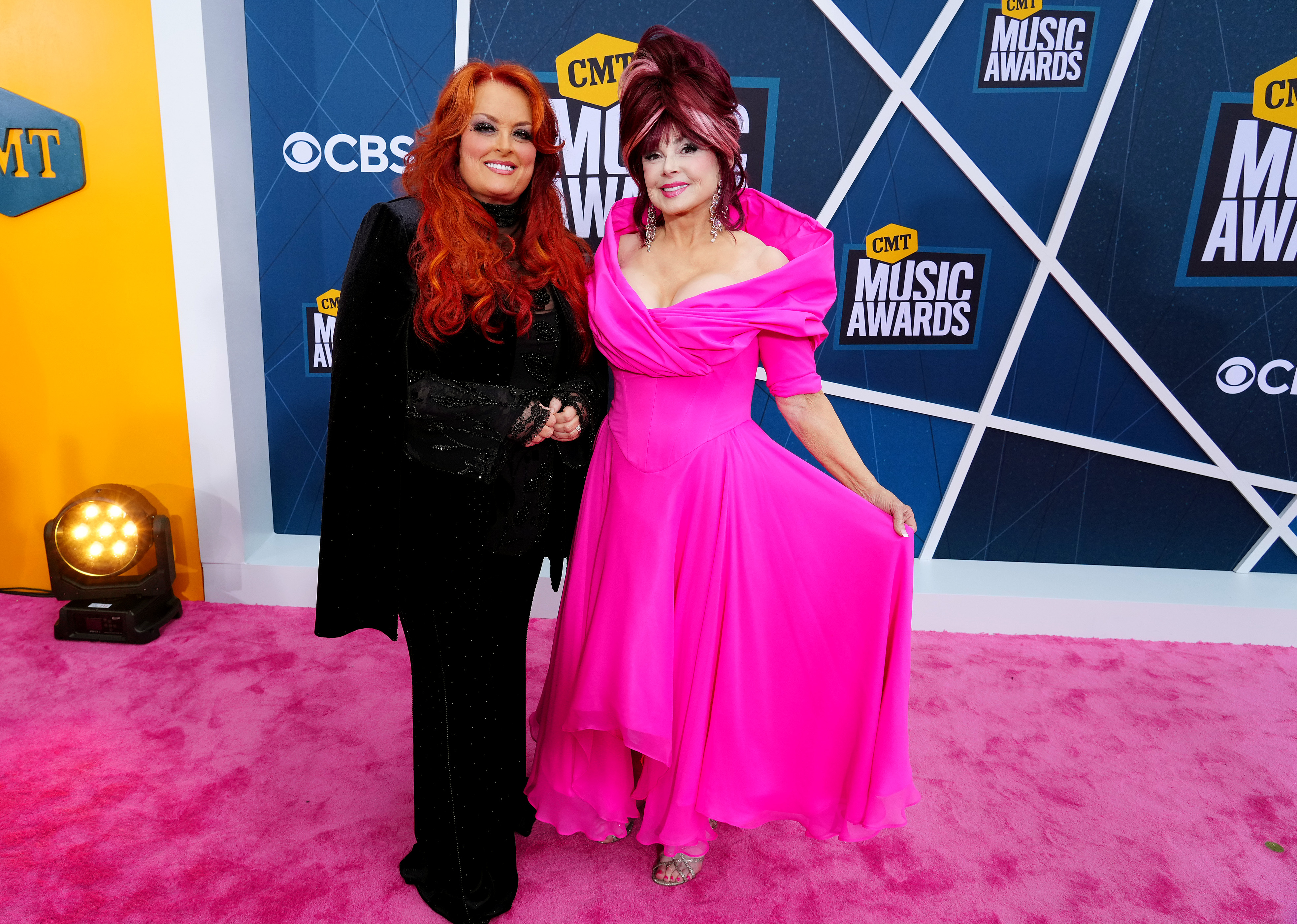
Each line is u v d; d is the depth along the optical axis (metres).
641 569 1.47
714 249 1.50
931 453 2.96
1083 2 2.53
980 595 2.79
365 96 2.64
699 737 1.50
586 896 1.58
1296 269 2.73
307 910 1.50
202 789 1.82
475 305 1.26
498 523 1.38
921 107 2.61
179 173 2.44
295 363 2.86
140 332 2.57
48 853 1.60
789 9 2.55
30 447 2.67
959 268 2.77
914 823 1.84
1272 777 2.07
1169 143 2.64
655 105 1.37
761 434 1.55
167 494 2.69
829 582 1.50
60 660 2.35
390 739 2.05
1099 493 3.00
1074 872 1.70
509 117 1.28
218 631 2.56
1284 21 2.53
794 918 1.55
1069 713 2.34
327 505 1.38
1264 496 3.00
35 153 2.43
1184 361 2.84
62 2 2.34
